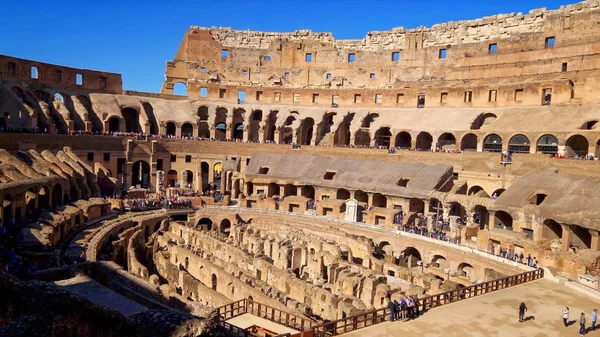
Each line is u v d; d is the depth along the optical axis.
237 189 75.25
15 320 16.34
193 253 43.22
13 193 40.62
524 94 70.50
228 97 92.06
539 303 29.89
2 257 32.19
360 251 48.78
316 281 40.66
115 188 66.31
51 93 77.06
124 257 45.59
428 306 28.17
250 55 100.56
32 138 62.81
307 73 98.81
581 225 41.62
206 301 35.09
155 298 30.75
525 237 44.88
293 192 73.81
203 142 81.25
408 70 92.00
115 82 88.00
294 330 26.25
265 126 87.50
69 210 47.97
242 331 24.02
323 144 84.19
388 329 24.41
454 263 46.19
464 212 60.19
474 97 76.00
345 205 62.72
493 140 67.25
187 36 99.00
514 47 80.38
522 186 52.41
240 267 42.34
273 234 53.62
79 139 69.81
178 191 71.38
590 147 55.78
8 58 71.81
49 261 34.72
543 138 60.69
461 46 86.88
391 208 61.44
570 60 69.62
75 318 17.27
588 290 32.12
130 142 74.62
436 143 73.00
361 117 83.75
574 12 74.25
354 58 97.25
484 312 27.75
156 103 87.19
